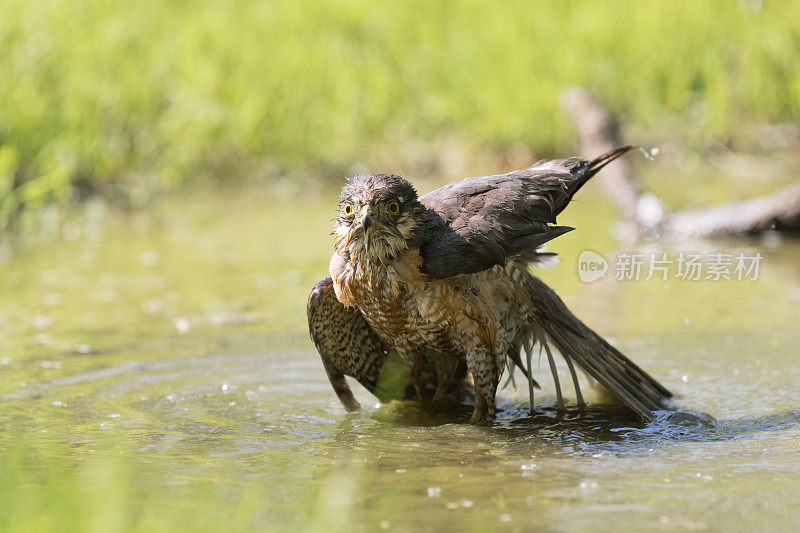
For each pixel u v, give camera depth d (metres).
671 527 6.02
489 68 19.83
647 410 8.64
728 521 6.09
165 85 19.31
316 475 7.04
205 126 18.78
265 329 11.13
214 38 20.14
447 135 19.42
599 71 19.55
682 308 11.80
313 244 14.90
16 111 17.56
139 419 8.48
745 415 8.55
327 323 8.86
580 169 8.94
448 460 7.42
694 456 7.42
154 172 18.38
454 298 8.42
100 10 20.00
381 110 19.52
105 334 10.95
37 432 8.09
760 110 19.48
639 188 15.50
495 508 6.35
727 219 14.70
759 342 10.50
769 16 20.06
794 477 6.86
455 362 9.29
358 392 9.62
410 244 8.26
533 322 8.95
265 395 9.23
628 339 10.72
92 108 18.34
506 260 8.38
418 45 20.62
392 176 8.38
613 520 6.13
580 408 9.04
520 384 9.87
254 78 19.59
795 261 13.66
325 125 19.30
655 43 20.08
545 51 19.86
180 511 6.26
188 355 10.27
